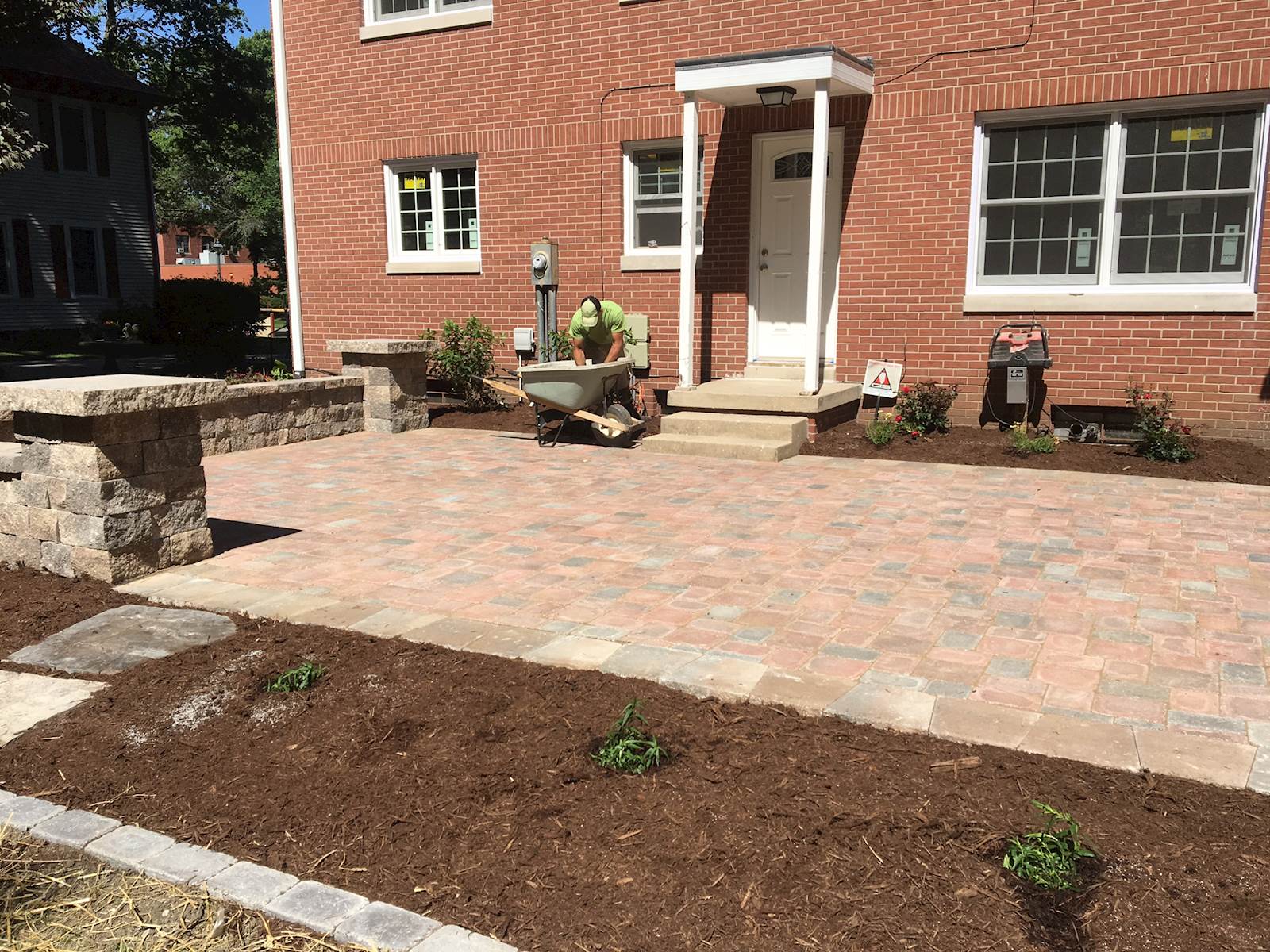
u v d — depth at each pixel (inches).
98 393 195.9
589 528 255.9
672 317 440.8
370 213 510.6
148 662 167.3
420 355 447.8
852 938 95.0
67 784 131.2
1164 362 347.9
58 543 214.8
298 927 100.8
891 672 156.7
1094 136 354.6
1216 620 179.0
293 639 175.9
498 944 95.7
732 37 405.7
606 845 112.2
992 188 373.7
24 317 1027.9
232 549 239.9
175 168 2327.8
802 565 219.3
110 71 1119.6
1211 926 94.4
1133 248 355.3
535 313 473.7
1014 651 165.8
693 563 221.9
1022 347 354.3
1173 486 294.4
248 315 1006.4
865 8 378.9
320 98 513.3
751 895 102.3
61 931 102.0
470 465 351.9
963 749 130.1
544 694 150.4
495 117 465.4
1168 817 112.7
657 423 418.0
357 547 241.0
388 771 130.4
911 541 237.5
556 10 441.1
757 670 157.4
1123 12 338.0
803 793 120.0
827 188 401.1
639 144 438.9
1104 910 97.2
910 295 387.2
